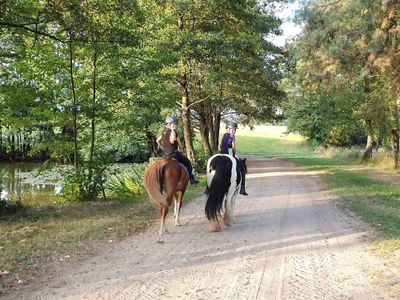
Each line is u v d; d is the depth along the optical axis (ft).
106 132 52.34
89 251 26.84
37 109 45.19
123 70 48.80
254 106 113.09
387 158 107.14
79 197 48.73
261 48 88.79
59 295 19.38
